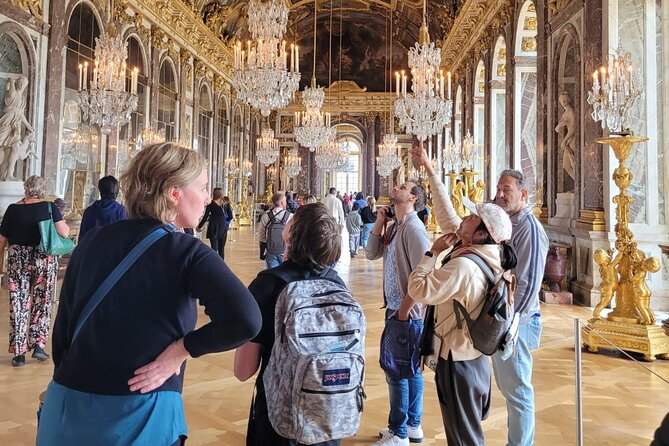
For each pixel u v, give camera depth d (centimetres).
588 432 348
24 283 482
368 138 3294
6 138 977
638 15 786
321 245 198
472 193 1407
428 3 2305
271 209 751
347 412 185
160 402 151
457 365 244
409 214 333
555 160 1005
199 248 157
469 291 231
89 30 1251
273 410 186
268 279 199
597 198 809
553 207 1008
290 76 834
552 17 1016
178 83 1862
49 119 1077
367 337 611
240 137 2795
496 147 1524
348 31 3259
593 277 789
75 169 1193
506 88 1348
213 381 448
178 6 1692
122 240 158
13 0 977
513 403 292
